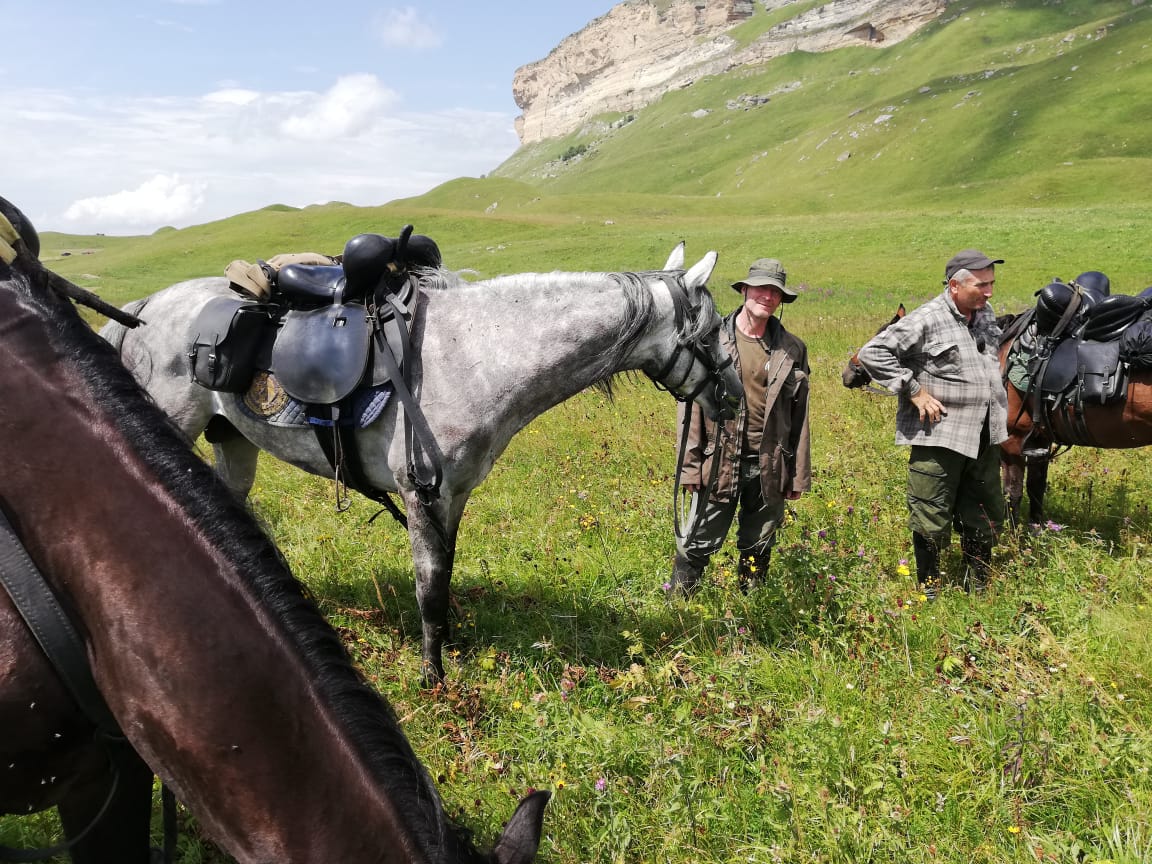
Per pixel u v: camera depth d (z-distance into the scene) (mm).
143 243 71625
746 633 4430
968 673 3982
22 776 1994
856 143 108812
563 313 4043
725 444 4863
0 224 2141
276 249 56938
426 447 3939
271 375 4234
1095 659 4199
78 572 1810
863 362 5230
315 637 1815
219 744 1680
